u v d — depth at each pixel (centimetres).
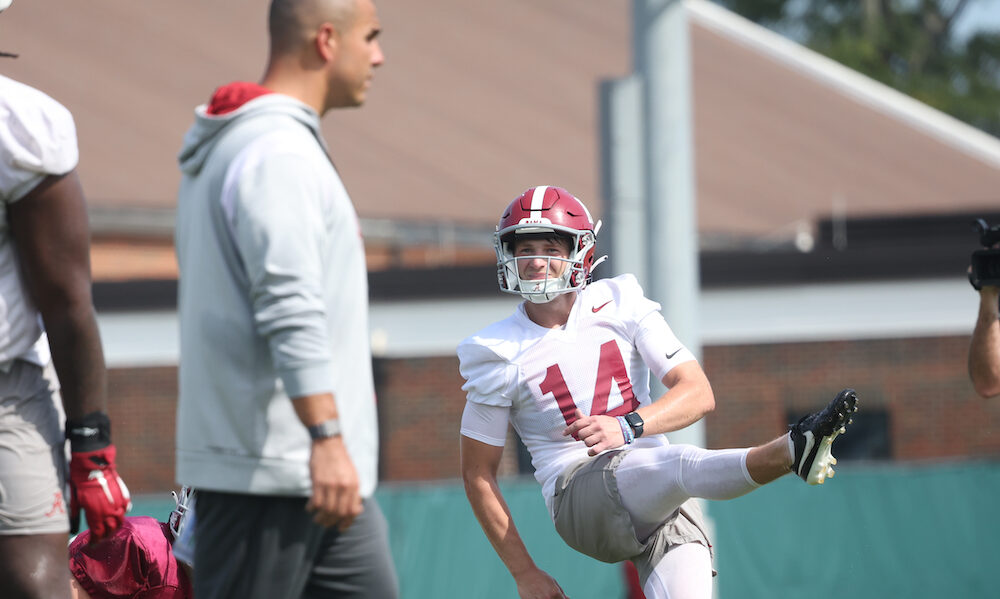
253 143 1151
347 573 1199
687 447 1402
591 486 1457
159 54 7106
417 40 7650
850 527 3938
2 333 1156
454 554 3897
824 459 1293
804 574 3922
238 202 1130
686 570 1444
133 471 5600
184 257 1198
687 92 2952
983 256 1756
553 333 1515
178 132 6438
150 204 5884
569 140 6675
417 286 5412
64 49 7050
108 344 5544
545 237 1488
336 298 1165
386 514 3919
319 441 1105
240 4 7819
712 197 6412
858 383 5478
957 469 3959
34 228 1157
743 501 3950
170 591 1525
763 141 7062
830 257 5338
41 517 1179
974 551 3919
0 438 1166
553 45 7762
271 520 1146
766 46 8281
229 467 1137
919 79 12431
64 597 1185
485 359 1520
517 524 3856
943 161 6906
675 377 1477
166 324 5522
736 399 5534
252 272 1116
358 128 6712
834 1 12750
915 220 6238
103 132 6384
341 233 1170
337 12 1213
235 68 7038
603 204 2962
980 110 12319
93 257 5912
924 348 5441
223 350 1144
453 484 5306
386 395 5538
